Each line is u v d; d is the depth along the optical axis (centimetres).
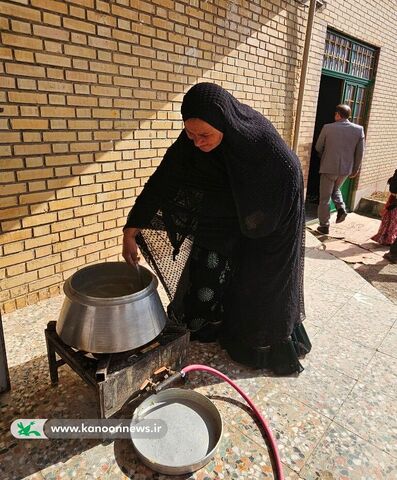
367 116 702
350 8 559
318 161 780
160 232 214
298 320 227
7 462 158
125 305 162
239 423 183
